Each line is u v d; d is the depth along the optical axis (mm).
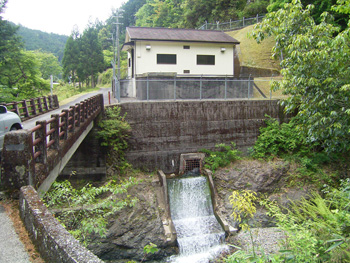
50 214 3922
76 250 2943
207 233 15000
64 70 57406
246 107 21047
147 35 24359
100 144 17141
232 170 18422
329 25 9461
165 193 16188
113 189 6520
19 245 3889
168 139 19172
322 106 9664
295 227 6477
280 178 18234
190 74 23656
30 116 16797
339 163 19234
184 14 47969
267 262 5254
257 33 10469
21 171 5219
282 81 10461
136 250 13578
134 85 25781
